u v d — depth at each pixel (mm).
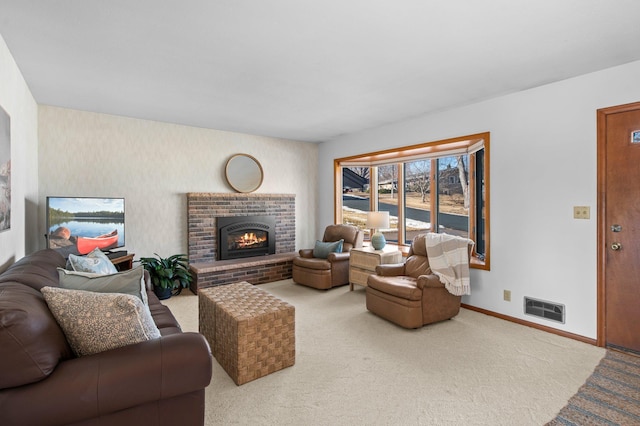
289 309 2297
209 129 4727
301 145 5711
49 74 2699
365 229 5430
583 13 1832
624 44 2199
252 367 2121
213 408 1840
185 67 2568
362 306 3695
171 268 4023
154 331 1462
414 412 1811
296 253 5438
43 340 1137
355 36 2088
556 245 2898
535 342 2719
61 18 1870
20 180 2695
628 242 2525
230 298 2500
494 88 3039
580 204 2752
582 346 2648
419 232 4770
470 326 3074
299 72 2670
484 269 3430
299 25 1953
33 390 1087
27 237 3049
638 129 2469
